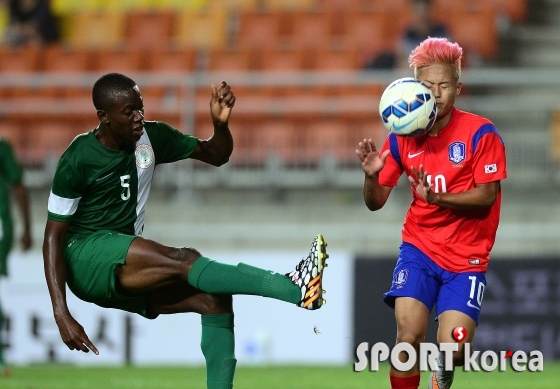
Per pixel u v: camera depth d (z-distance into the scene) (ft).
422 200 62.39
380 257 132.87
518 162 150.20
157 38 202.49
